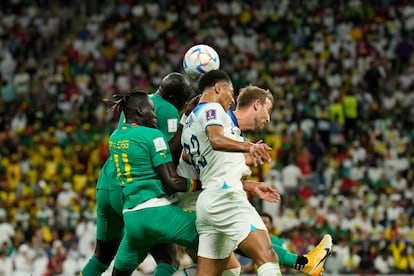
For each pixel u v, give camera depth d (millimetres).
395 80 45000
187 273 13250
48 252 29938
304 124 39719
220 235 11633
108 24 48875
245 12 49125
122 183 12086
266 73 44938
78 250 30250
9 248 29688
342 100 41094
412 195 35094
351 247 30422
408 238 31453
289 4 49719
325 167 37219
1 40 48000
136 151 11953
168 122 12609
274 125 39594
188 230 11969
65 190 34656
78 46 47188
